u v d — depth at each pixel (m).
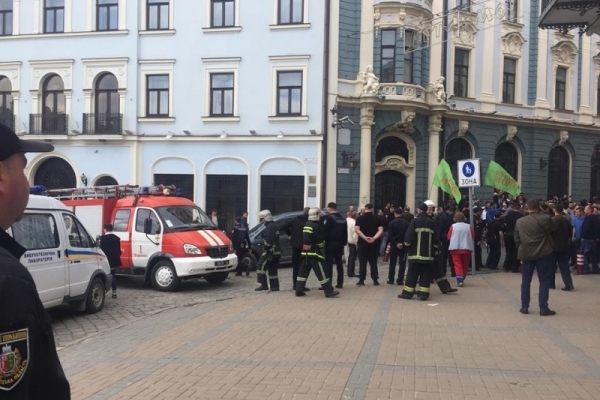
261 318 10.11
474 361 7.08
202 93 25.38
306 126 24.48
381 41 25.08
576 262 17.27
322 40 24.33
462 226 13.84
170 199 15.59
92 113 26.16
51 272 10.09
